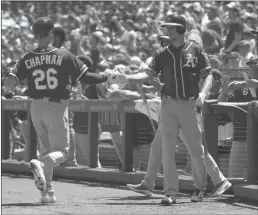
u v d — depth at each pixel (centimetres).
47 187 2744
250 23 4969
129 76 2745
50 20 2688
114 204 2717
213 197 2903
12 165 4253
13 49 6600
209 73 2659
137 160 3566
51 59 2650
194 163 2734
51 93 2659
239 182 2967
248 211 2450
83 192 3206
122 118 3512
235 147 3066
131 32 5859
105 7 8162
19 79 2712
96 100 3669
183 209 2527
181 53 2622
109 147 3909
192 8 5884
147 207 2603
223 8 5753
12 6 9400
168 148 2678
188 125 2659
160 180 3262
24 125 4191
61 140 2697
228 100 3306
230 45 4497
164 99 2673
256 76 3011
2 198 2958
